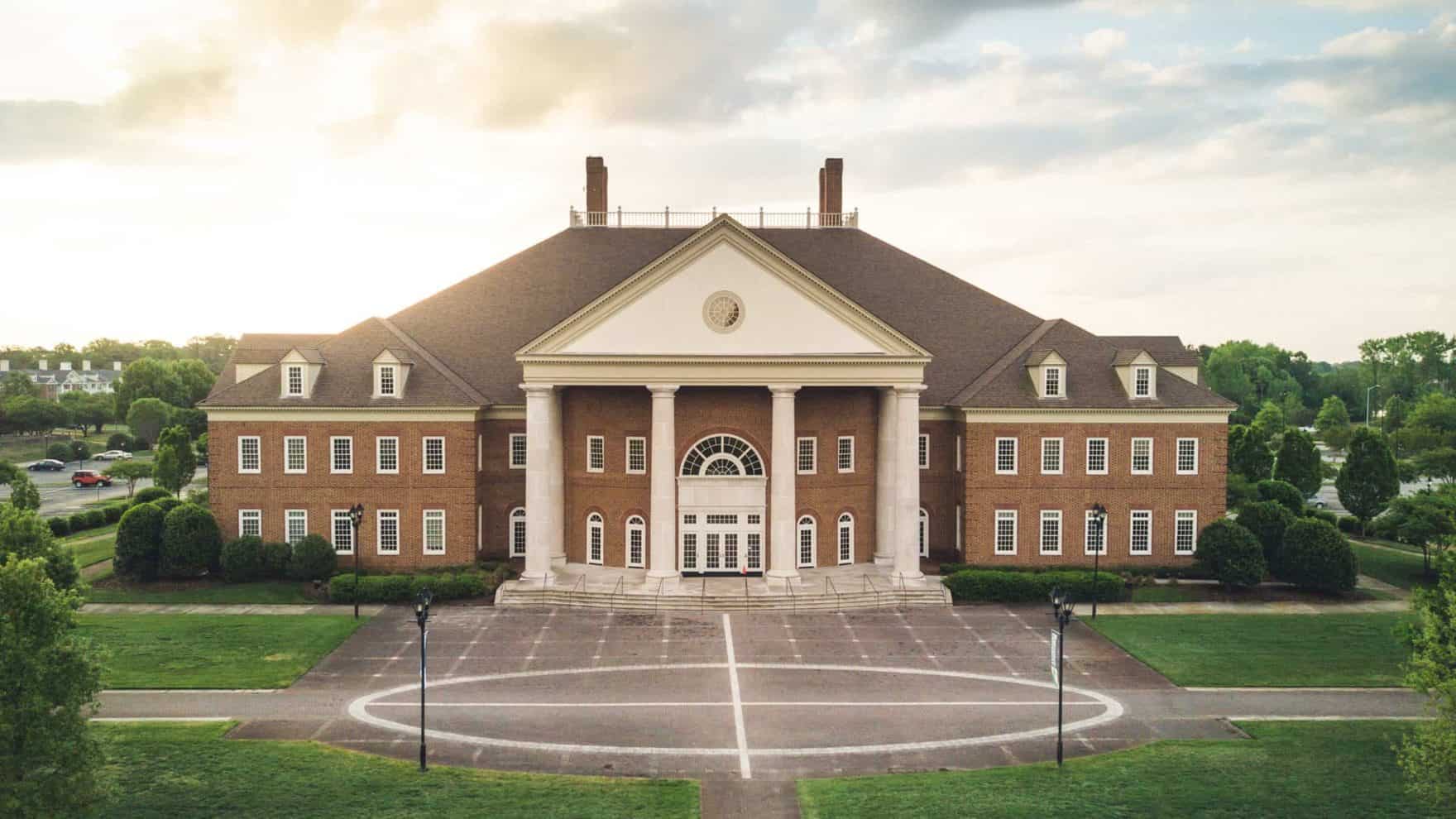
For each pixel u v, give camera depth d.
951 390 62.75
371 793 28.97
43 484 114.19
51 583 24.59
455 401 58.44
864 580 55.94
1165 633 47.50
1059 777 30.53
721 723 35.88
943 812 27.81
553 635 47.44
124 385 179.25
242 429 58.38
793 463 55.06
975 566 59.56
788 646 45.78
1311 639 46.41
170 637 45.72
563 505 59.78
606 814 27.62
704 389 57.34
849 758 32.75
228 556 55.56
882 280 67.94
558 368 54.56
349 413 58.38
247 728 34.72
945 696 38.94
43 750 23.03
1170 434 59.66
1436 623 27.27
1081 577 54.12
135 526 55.41
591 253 68.81
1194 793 29.14
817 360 54.12
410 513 58.66
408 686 39.69
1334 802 28.39
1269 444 126.88
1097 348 62.59
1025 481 59.69
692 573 57.72
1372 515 74.75
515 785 29.84
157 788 28.98
